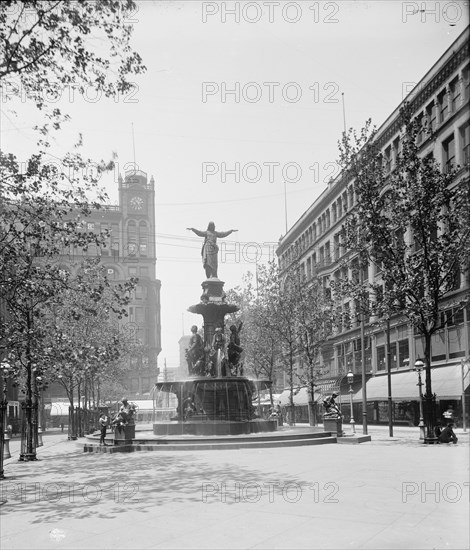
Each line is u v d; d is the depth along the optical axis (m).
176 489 13.40
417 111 39.84
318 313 49.22
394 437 32.19
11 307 20.14
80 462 21.59
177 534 8.99
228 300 57.03
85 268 24.78
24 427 25.30
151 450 24.67
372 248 27.19
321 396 62.62
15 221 19.64
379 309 26.73
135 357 92.62
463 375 32.25
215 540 8.55
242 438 25.02
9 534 9.34
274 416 39.47
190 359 31.09
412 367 44.44
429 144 38.28
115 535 9.05
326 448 23.86
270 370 54.12
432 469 15.83
